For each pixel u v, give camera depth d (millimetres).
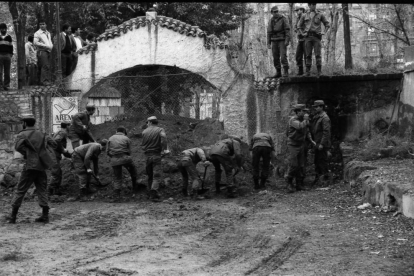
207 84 23422
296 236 12047
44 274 9453
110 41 22594
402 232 11773
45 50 22672
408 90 19984
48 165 14195
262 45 29984
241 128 21625
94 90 23125
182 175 18172
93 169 18984
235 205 16578
